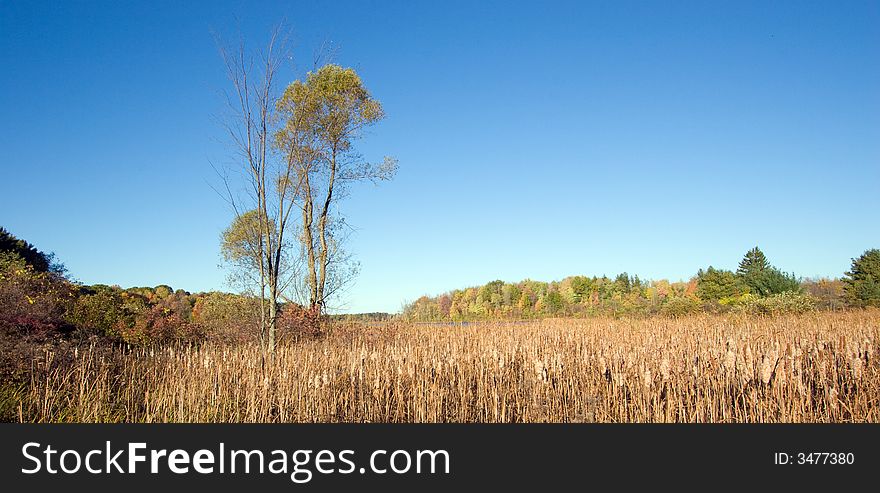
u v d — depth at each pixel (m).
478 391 9.66
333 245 20.34
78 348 11.20
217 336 17.06
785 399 8.75
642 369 8.92
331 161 20.25
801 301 26.33
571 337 14.68
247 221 12.10
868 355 9.86
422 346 12.59
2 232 24.73
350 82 19.05
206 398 9.12
